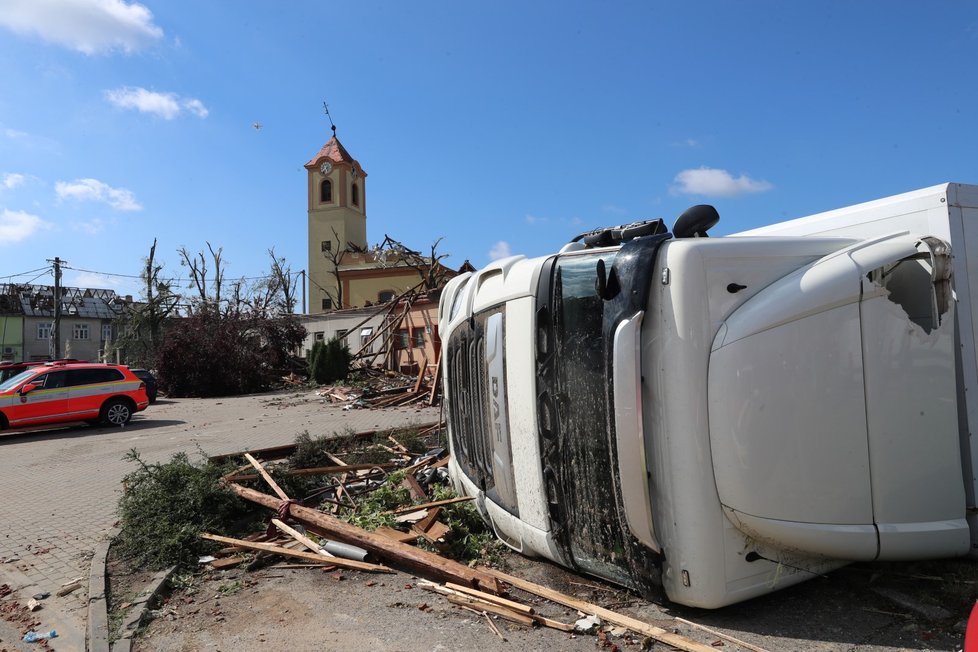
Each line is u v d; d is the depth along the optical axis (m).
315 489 7.69
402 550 4.99
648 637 3.61
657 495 3.72
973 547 4.00
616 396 3.65
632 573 3.90
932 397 3.86
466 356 5.57
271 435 14.24
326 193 54.72
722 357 3.53
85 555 6.21
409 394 19.61
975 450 4.01
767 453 3.53
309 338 33.97
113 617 4.55
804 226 4.95
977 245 4.13
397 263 44.16
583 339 3.98
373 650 3.78
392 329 28.53
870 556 3.76
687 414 3.55
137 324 40.44
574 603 4.09
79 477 10.29
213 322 28.34
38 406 15.54
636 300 3.66
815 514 3.61
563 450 4.17
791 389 3.56
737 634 3.61
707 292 3.59
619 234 4.45
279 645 3.96
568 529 4.23
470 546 5.39
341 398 21.00
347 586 4.86
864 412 3.70
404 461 8.91
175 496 6.32
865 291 3.70
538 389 4.32
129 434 15.33
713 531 3.57
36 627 4.70
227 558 5.62
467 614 4.18
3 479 10.37
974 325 4.07
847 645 3.46
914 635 3.55
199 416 18.81
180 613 4.60
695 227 4.15
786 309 3.56
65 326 63.53
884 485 3.74
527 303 4.41
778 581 3.79
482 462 5.31
